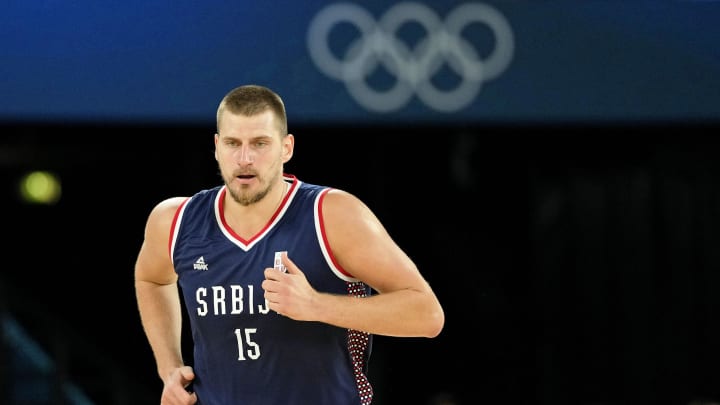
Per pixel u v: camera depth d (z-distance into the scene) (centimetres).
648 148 3195
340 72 2383
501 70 2477
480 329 3325
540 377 3231
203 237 1178
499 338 3306
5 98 2170
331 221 1141
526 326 3281
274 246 1148
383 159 3309
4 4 2177
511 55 2480
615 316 3195
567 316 3231
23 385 2930
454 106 2445
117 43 2242
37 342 3312
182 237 1191
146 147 3372
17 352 3027
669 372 3138
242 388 1165
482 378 3303
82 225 3538
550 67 2498
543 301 3244
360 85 2391
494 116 2475
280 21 2347
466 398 3303
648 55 2550
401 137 3306
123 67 2244
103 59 2231
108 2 2241
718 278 3109
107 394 3195
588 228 3244
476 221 3347
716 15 2583
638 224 3194
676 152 3156
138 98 2252
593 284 3222
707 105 2572
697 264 3136
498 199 3338
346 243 1134
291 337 1145
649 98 2552
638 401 3156
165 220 1212
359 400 1194
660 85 2558
